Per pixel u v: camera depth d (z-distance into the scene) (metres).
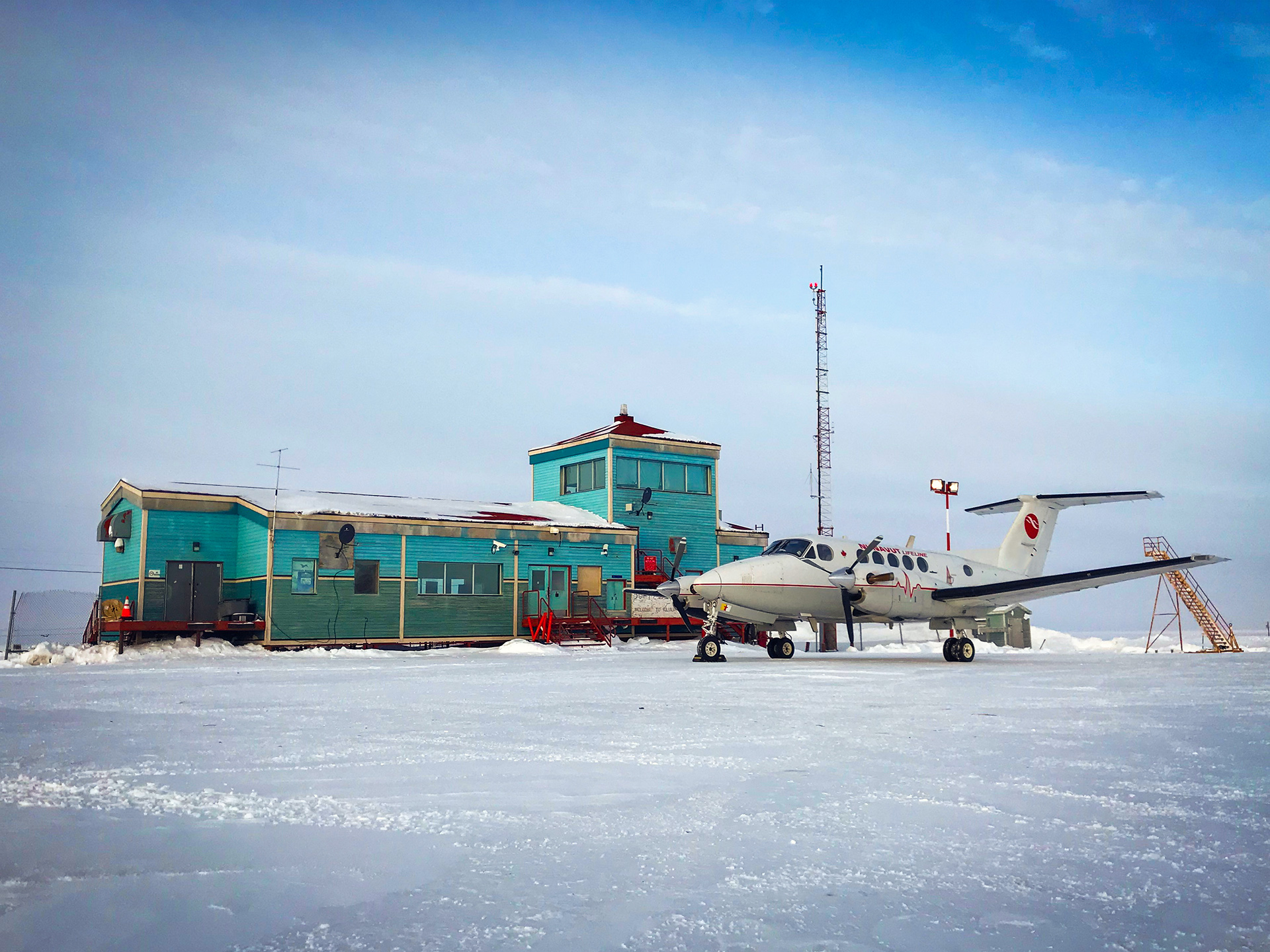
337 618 29.69
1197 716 9.83
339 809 5.33
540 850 4.49
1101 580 23.28
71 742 7.91
